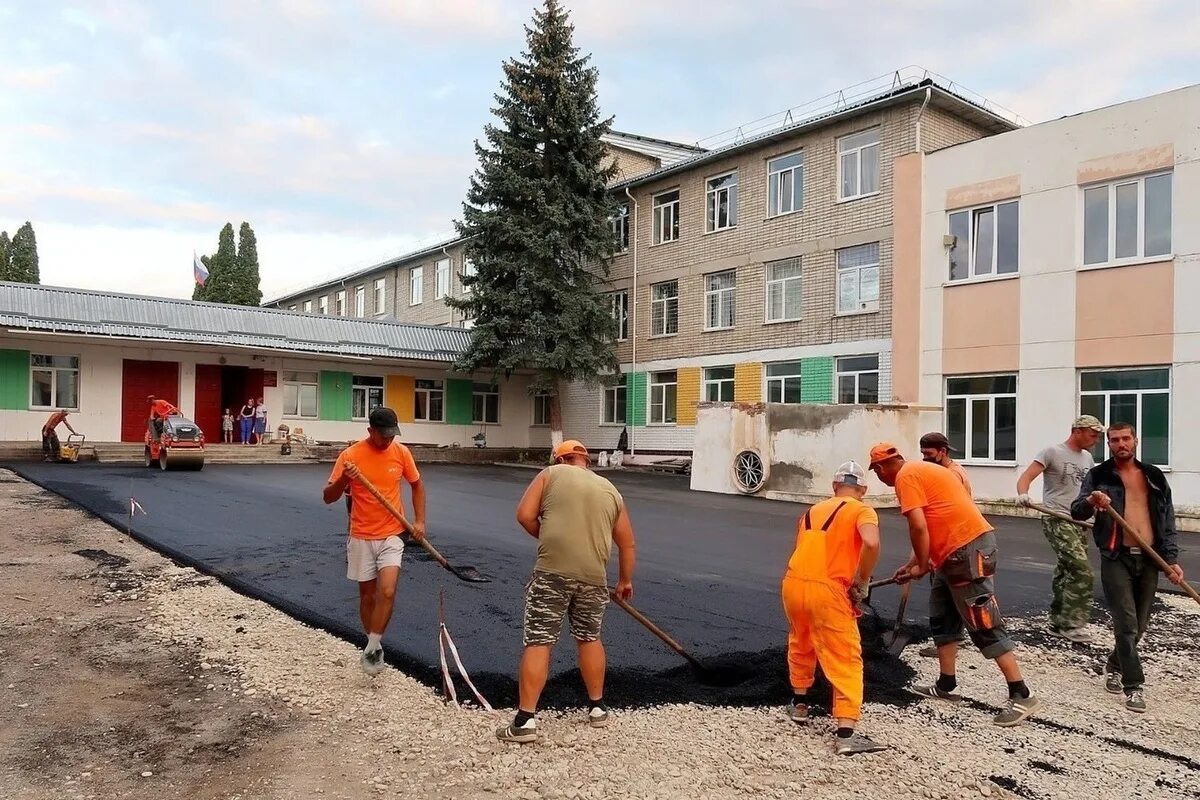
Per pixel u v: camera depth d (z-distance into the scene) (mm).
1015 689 4750
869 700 5051
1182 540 12523
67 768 4086
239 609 6949
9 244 54469
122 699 5004
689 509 14617
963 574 4855
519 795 3807
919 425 17266
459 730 4508
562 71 25328
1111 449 5258
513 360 24953
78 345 23469
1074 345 15727
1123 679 5039
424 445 29953
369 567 5441
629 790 3852
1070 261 15852
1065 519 6305
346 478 5477
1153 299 14758
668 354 26453
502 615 6773
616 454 27031
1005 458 16781
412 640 6055
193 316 24984
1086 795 3854
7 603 7059
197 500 13273
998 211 17141
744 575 8625
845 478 4699
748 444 17203
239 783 3928
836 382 21219
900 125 19797
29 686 5207
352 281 46375
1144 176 15086
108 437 23812
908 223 18609
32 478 15984
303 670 5484
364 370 28812
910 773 4043
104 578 7973
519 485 18422
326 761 4164
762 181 23422
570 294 25141
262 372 26594
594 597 4539
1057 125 16156
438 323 38250
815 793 3840
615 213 26688
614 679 5293
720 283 24938
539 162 24938
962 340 17500
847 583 4430
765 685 5266
